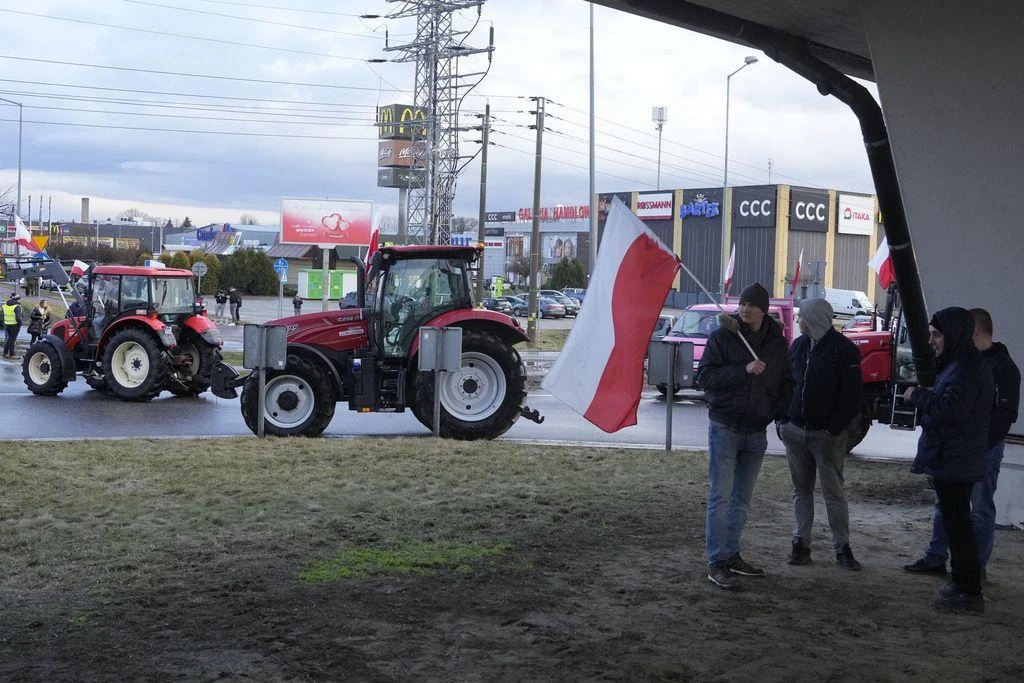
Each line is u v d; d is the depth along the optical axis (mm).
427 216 42812
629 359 7996
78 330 18625
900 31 7758
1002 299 8172
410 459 11039
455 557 7023
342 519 8141
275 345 12539
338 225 67125
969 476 6012
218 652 5051
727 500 6551
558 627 5578
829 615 5930
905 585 6641
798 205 74438
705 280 77750
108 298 18234
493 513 8570
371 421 15555
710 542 6559
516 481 10047
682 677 4867
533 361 29219
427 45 42781
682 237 79125
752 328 6590
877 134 9375
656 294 7973
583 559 7086
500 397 13461
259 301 63406
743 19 9508
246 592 6133
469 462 10977
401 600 6016
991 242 8023
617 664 5012
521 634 5449
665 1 8898
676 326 22344
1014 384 6695
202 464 10469
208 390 20094
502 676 4816
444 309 13688
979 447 6027
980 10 7336
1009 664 5168
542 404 18734
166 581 6355
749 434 6570
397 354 13539
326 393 13164
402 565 6828
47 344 18156
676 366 12453
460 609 5859
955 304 8359
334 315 13648
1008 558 7609
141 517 8102
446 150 42812
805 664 5078
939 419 6008
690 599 6160
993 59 7434
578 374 8102
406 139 72125
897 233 9016
